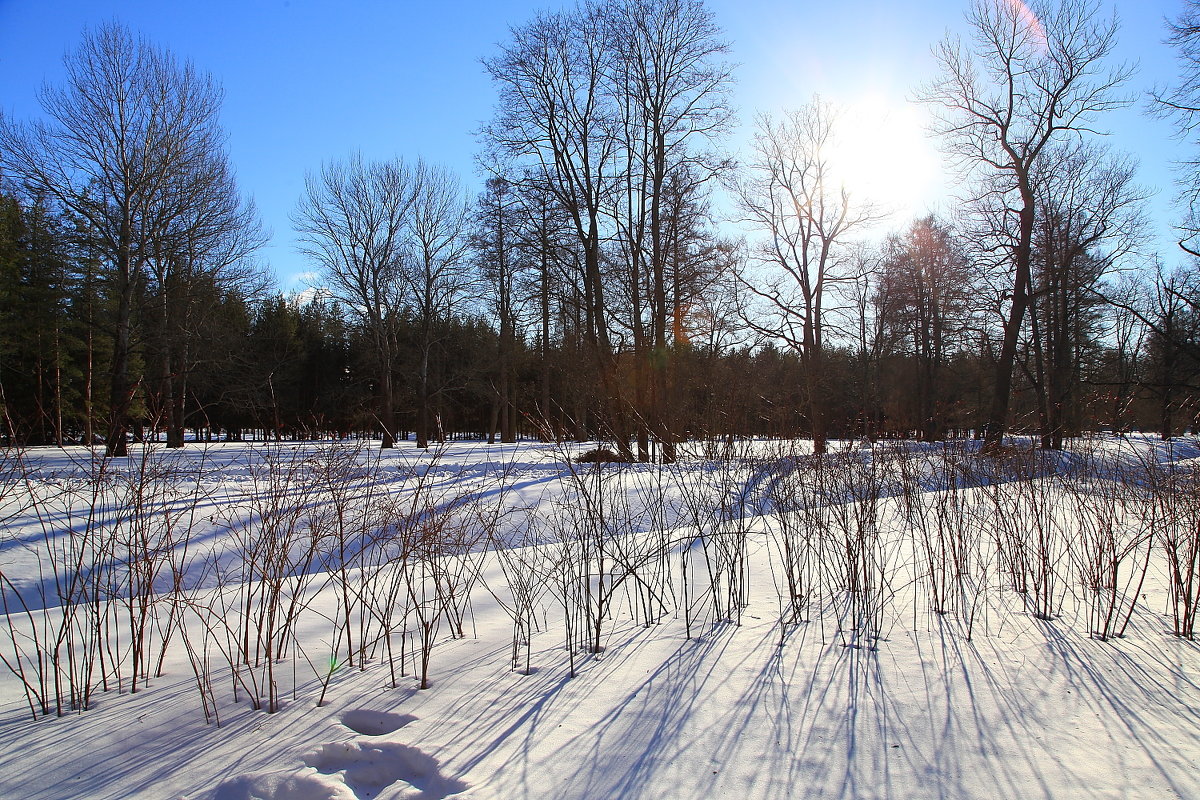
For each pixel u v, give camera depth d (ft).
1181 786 7.42
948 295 78.13
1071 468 18.48
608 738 8.86
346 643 13.19
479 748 8.64
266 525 14.43
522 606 14.28
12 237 71.46
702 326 67.26
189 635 13.82
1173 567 13.99
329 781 7.88
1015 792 7.40
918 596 15.69
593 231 61.57
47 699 10.59
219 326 77.71
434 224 93.97
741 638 12.78
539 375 102.73
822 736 8.79
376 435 103.45
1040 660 11.28
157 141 63.87
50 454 42.57
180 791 7.91
